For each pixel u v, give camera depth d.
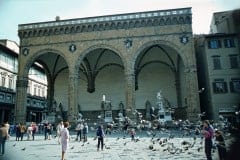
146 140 26.88
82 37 46.03
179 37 42.94
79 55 45.44
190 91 40.94
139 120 41.25
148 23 44.16
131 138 29.34
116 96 54.97
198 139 26.08
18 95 46.28
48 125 32.50
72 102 43.91
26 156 16.75
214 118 38.50
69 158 15.68
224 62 40.34
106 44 44.84
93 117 54.66
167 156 15.40
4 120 54.03
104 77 56.56
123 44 44.34
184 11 43.12
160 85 53.69
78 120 41.16
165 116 42.66
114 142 25.77
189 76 41.41
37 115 67.56
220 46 41.22
